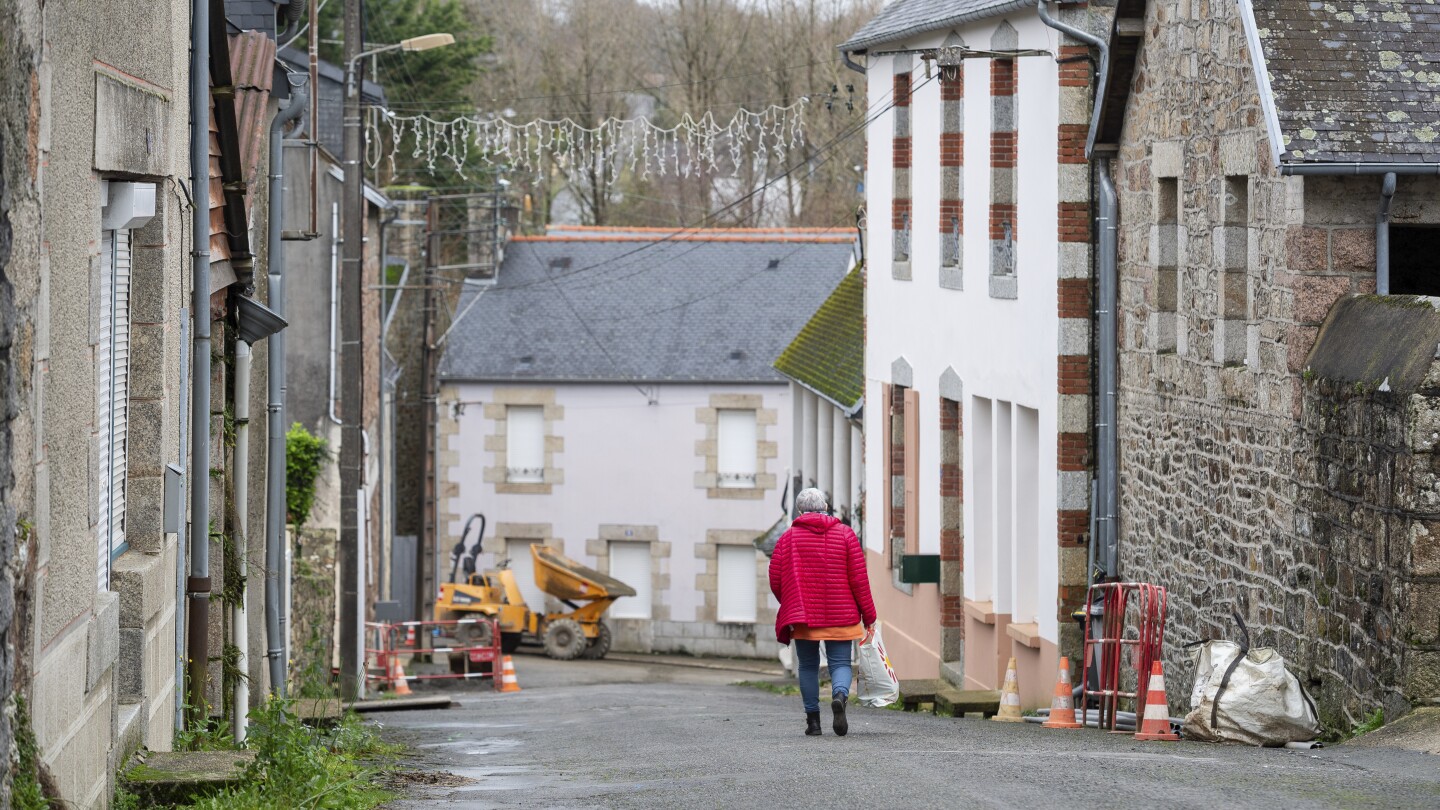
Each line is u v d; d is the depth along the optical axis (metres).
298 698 24.28
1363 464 15.05
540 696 34.91
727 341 57.28
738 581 56.88
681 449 56.81
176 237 13.76
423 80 57.75
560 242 60.44
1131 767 13.00
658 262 59.88
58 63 9.23
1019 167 24.92
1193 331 19.61
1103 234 22.44
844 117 59.31
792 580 17.09
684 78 61.44
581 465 57.31
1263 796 11.22
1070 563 23.05
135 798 11.07
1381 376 14.67
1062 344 23.03
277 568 21.58
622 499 57.12
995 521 26.16
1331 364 15.83
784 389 56.09
